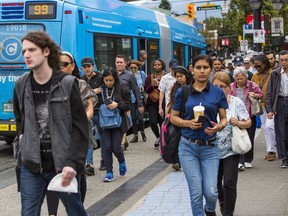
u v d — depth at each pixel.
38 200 4.59
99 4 13.07
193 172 5.46
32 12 11.78
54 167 4.50
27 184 4.54
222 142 6.04
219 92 5.55
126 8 14.90
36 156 4.45
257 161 10.21
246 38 40.91
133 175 9.30
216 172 5.52
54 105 4.46
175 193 7.80
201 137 5.46
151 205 7.16
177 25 20.05
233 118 6.00
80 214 4.70
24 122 4.53
